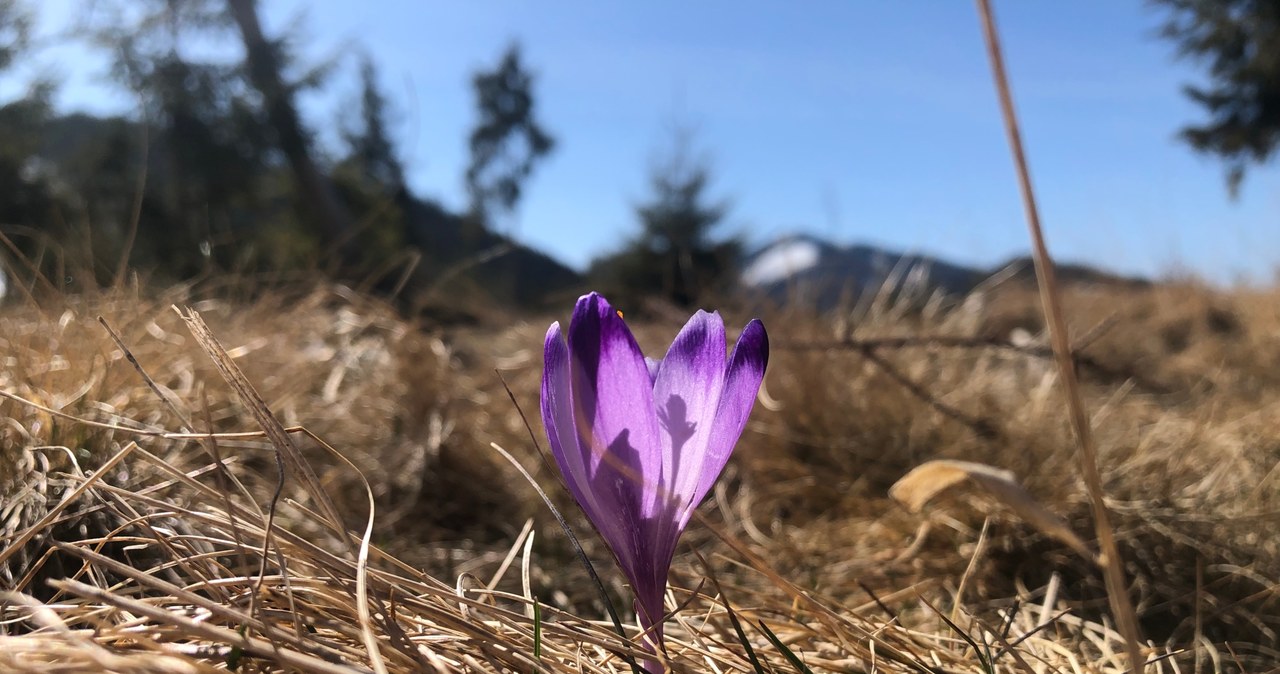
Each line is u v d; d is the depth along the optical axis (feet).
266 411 0.47
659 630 0.42
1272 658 0.71
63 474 0.65
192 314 0.49
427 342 1.35
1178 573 0.85
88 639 0.40
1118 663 0.60
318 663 0.37
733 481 1.22
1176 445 1.15
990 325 1.87
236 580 0.44
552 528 1.03
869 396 1.26
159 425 0.87
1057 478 1.03
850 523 1.03
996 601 0.82
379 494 1.03
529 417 1.34
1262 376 1.94
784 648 0.46
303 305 1.50
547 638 0.52
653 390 0.40
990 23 0.31
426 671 0.41
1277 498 1.02
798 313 1.51
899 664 0.55
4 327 0.97
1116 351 2.08
